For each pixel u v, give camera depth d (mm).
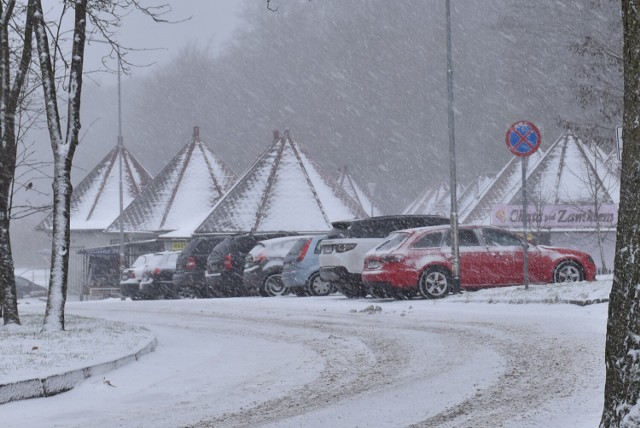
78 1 16766
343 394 10242
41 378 10688
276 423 8664
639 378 6086
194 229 56438
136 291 40781
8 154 17766
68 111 16703
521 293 22250
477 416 8492
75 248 70125
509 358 12359
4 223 17906
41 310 29672
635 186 6328
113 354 13445
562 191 47375
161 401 10562
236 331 19234
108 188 71500
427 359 12867
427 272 25141
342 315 21672
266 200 53781
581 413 8406
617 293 6328
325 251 28062
